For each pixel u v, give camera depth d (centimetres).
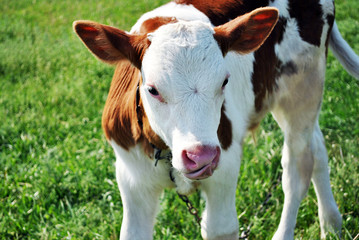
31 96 312
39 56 376
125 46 167
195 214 200
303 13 202
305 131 210
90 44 167
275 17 168
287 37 200
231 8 191
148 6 493
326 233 210
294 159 211
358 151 243
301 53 203
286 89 206
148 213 189
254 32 170
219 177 182
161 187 187
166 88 159
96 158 245
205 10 188
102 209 225
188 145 155
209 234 189
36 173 240
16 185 234
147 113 168
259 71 195
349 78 306
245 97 192
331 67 323
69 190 233
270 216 221
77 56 373
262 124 269
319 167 214
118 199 229
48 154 248
